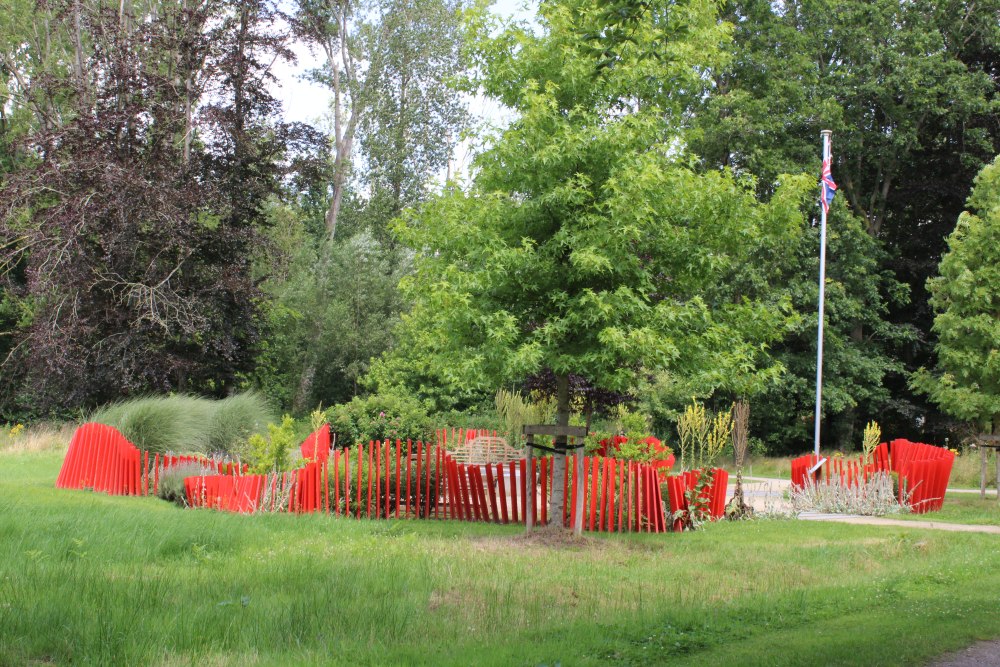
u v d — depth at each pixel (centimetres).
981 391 2338
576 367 1191
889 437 4184
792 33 3547
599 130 1184
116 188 2558
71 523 1066
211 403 2141
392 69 4594
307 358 3900
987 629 729
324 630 645
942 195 3934
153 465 1627
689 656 628
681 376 1267
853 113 3688
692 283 1274
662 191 1180
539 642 654
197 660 555
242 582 809
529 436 1306
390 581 836
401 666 557
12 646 554
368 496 1531
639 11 1012
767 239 1281
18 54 4088
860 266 3503
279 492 1467
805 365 3519
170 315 2722
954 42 3809
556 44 1247
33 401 3186
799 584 972
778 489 2402
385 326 3869
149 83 2845
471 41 1301
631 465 1461
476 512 1530
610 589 892
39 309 2917
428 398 3250
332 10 4503
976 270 2327
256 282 2980
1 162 3884
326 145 3170
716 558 1145
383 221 4625
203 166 2934
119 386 2673
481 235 1190
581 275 1172
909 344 3997
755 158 3378
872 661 607
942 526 1571
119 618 627
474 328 1235
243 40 2977
